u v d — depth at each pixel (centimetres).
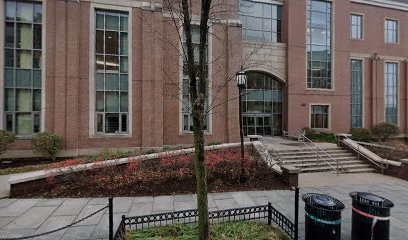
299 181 1135
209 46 1717
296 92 2359
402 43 2797
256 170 1091
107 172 962
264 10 2370
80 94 1501
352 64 2652
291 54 2344
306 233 529
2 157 1376
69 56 1465
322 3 2477
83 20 1513
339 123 2492
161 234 536
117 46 1595
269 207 608
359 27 2670
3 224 643
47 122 1454
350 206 811
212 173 1021
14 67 1440
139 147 1590
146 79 1595
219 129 1762
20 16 1448
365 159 1455
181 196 865
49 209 740
